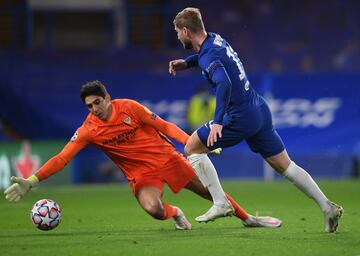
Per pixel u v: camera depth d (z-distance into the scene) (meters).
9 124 78.00
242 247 24.98
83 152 76.69
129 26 92.19
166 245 25.75
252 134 28.27
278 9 92.94
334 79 77.69
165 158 30.59
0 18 91.00
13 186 29.28
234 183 73.12
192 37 28.12
